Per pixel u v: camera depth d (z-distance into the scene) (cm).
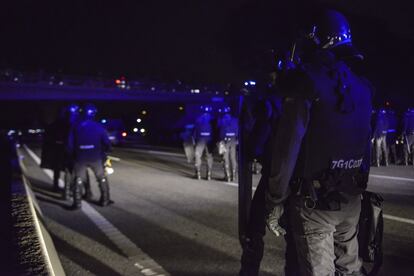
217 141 1088
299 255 255
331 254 249
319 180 238
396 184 985
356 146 244
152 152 2255
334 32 255
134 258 498
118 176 1261
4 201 580
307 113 229
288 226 263
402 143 1380
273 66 341
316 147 237
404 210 708
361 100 246
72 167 796
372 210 271
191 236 586
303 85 230
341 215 245
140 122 5500
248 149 350
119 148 2764
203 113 1125
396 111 1472
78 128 784
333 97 233
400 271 436
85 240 579
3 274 311
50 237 562
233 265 468
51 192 1008
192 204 809
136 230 627
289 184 248
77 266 473
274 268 453
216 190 963
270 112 332
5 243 383
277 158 233
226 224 649
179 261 484
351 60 256
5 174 902
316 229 244
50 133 996
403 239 546
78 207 788
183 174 1272
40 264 331
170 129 3731
